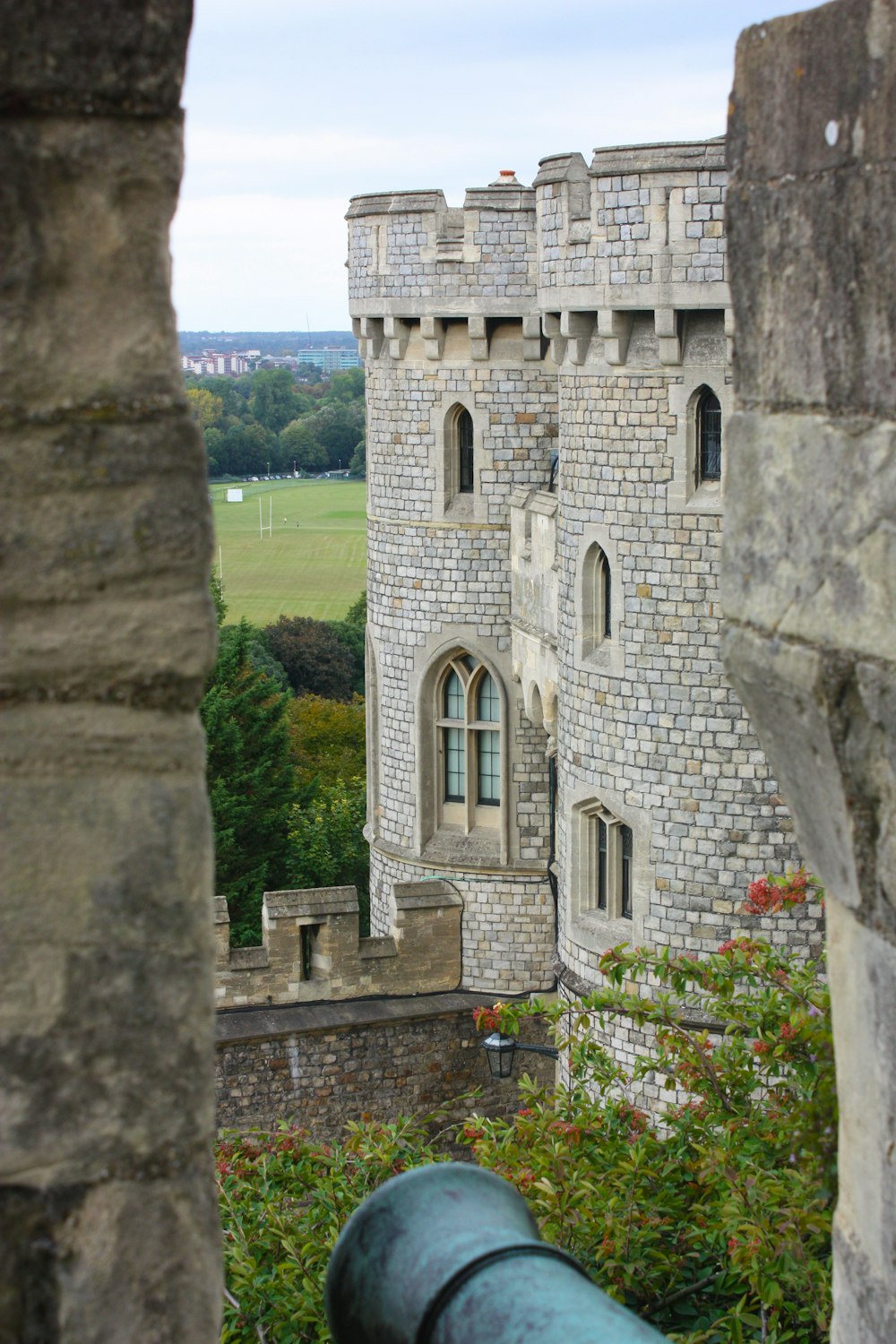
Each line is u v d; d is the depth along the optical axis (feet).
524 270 76.48
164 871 8.93
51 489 8.61
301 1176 39.24
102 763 8.82
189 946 8.98
